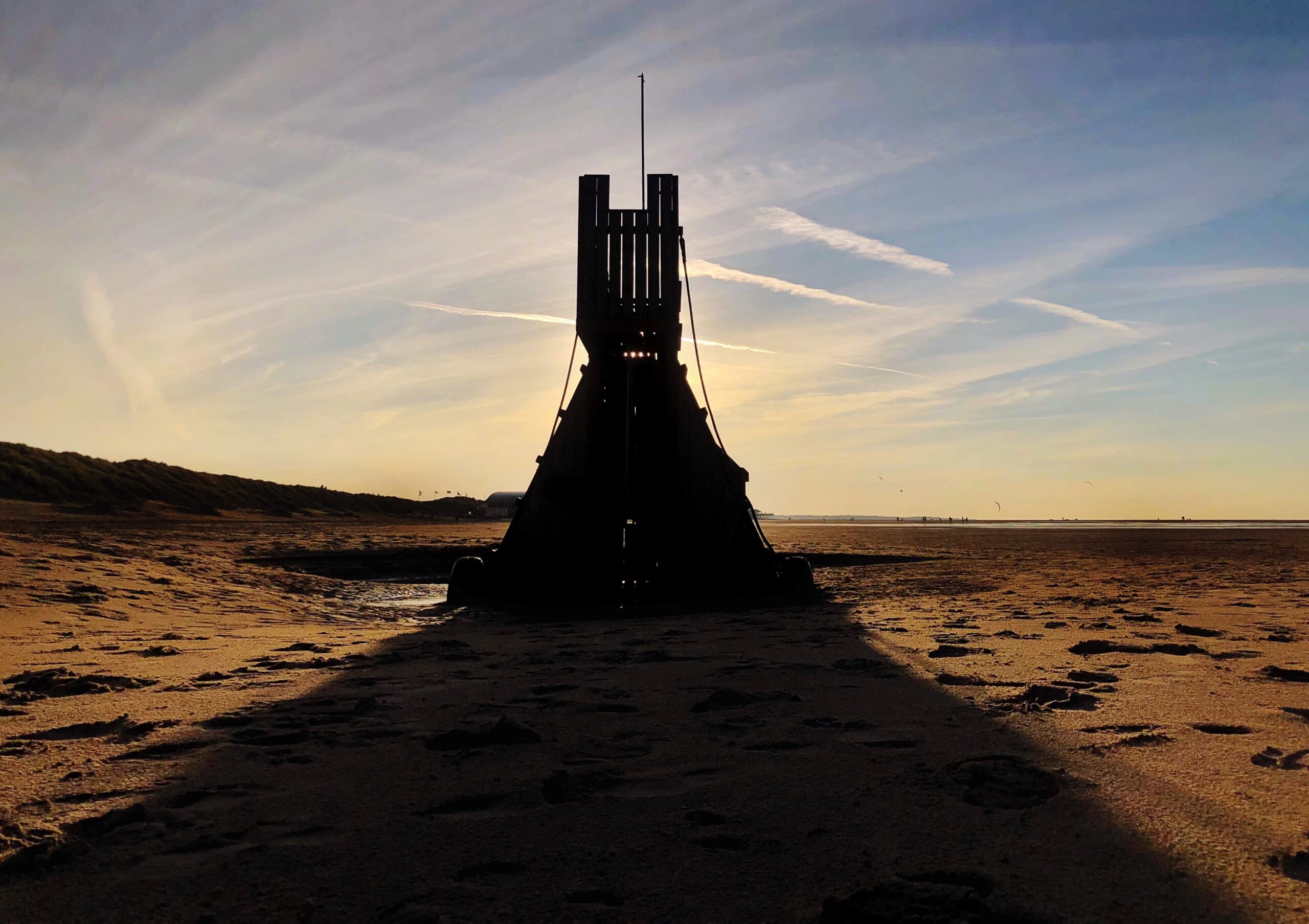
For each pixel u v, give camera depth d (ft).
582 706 15.26
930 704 15.14
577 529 38.09
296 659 21.27
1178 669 18.40
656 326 37.81
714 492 38.14
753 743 12.64
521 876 8.04
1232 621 27.12
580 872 8.10
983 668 18.83
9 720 14.29
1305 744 12.25
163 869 8.24
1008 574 53.72
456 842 8.87
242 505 186.39
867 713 14.46
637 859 8.39
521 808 9.89
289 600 39.52
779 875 7.97
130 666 19.86
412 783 10.79
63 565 37.17
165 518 146.61
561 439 38.47
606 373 38.29
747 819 9.44
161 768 11.51
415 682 17.92
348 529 141.38
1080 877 7.81
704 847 8.67
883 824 9.22
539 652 22.80
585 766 11.54
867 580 50.90
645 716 14.52
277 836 9.06
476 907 7.40
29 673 18.67
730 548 37.96
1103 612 30.32
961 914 6.99
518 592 38.60
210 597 36.73
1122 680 17.16
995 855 8.34
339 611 36.63
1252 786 10.35
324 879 8.00
